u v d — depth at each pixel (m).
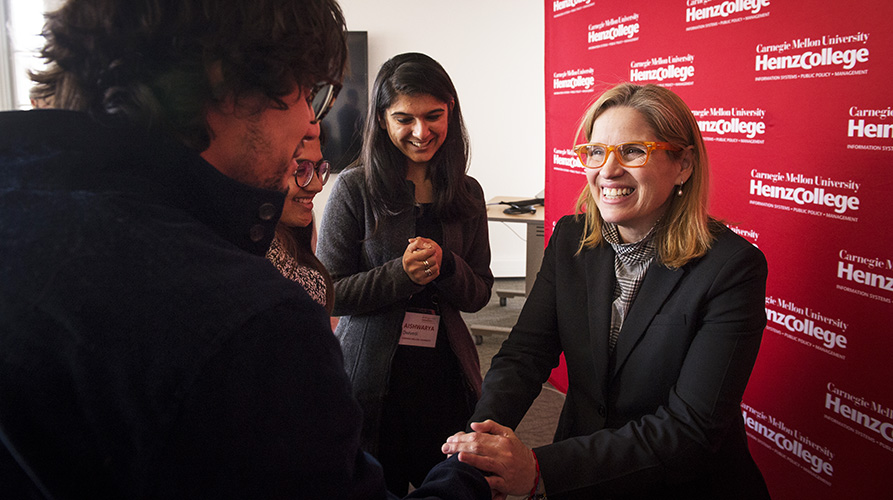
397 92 1.61
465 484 0.77
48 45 0.50
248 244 0.58
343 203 1.74
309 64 0.55
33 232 0.46
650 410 1.22
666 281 1.21
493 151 5.39
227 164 0.55
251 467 0.46
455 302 1.71
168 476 0.44
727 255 1.15
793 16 1.54
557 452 1.12
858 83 1.39
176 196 0.51
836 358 1.52
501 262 5.71
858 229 1.43
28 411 0.43
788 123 1.58
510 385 1.32
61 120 0.49
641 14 2.10
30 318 0.44
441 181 1.75
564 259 1.40
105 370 0.43
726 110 1.78
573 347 1.33
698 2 1.85
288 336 0.49
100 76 0.49
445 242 1.76
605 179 1.21
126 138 0.49
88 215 0.46
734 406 1.10
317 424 0.50
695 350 1.14
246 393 0.46
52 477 0.44
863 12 1.36
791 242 1.61
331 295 1.32
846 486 1.53
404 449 1.71
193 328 0.45
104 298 0.44
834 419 1.54
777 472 1.74
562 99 2.65
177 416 0.43
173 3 0.48
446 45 5.17
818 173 1.51
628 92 1.21
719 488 1.21
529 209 3.95
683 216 1.20
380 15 5.09
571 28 2.53
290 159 0.59
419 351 1.69
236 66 0.50
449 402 1.71
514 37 5.18
